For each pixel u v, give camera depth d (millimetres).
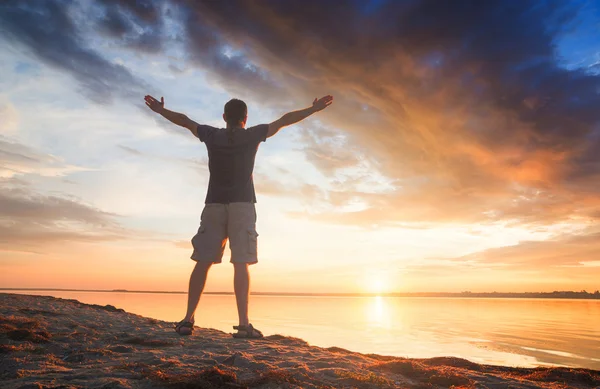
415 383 2359
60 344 2988
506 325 35125
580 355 16047
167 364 2369
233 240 3760
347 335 22469
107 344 3078
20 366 2287
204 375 2053
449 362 3229
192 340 3363
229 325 26672
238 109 3949
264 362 2516
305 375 2246
